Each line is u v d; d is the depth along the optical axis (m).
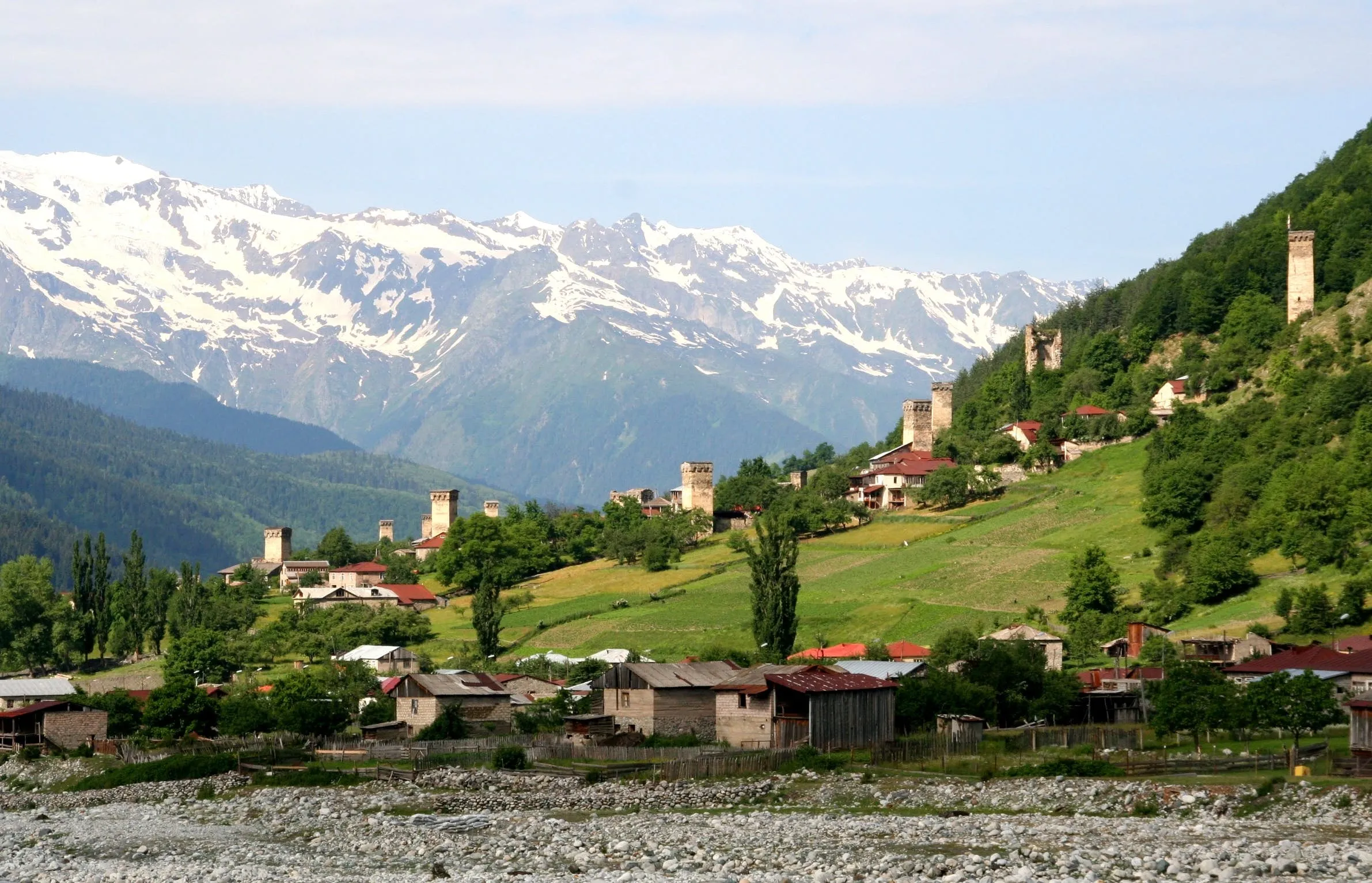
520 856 103.31
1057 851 93.44
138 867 105.38
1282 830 98.94
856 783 129.25
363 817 126.25
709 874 91.94
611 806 125.25
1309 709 132.12
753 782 132.38
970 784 126.50
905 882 86.69
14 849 119.81
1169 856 89.75
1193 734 149.00
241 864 105.81
